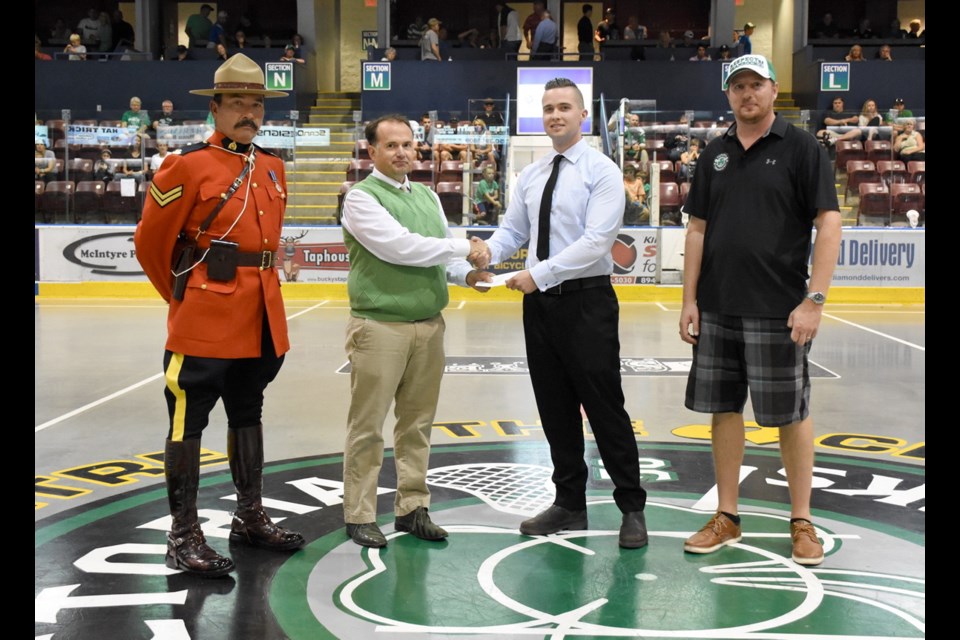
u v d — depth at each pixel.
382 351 3.65
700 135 14.59
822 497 4.26
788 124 3.54
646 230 13.67
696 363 3.71
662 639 2.80
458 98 18.17
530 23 20.00
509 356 8.51
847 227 13.68
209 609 3.04
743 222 3.54
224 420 5.97
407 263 3.60
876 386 7.08
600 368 3.65
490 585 3.25
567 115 3.70
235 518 3.71
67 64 18.16
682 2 23.23
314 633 2.86
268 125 14.39
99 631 2.87
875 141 14.16
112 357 8.50
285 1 23.50
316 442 5.38
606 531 3.85
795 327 3.43
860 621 2.92
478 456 5.04
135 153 14.16
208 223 3.40
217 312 3.40
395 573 3.37
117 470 4.78
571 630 2.87
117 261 14.00
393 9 22.48
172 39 23.28
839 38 21.53
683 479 4.61
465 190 14.09
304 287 13.88
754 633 2.84
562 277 3.60
